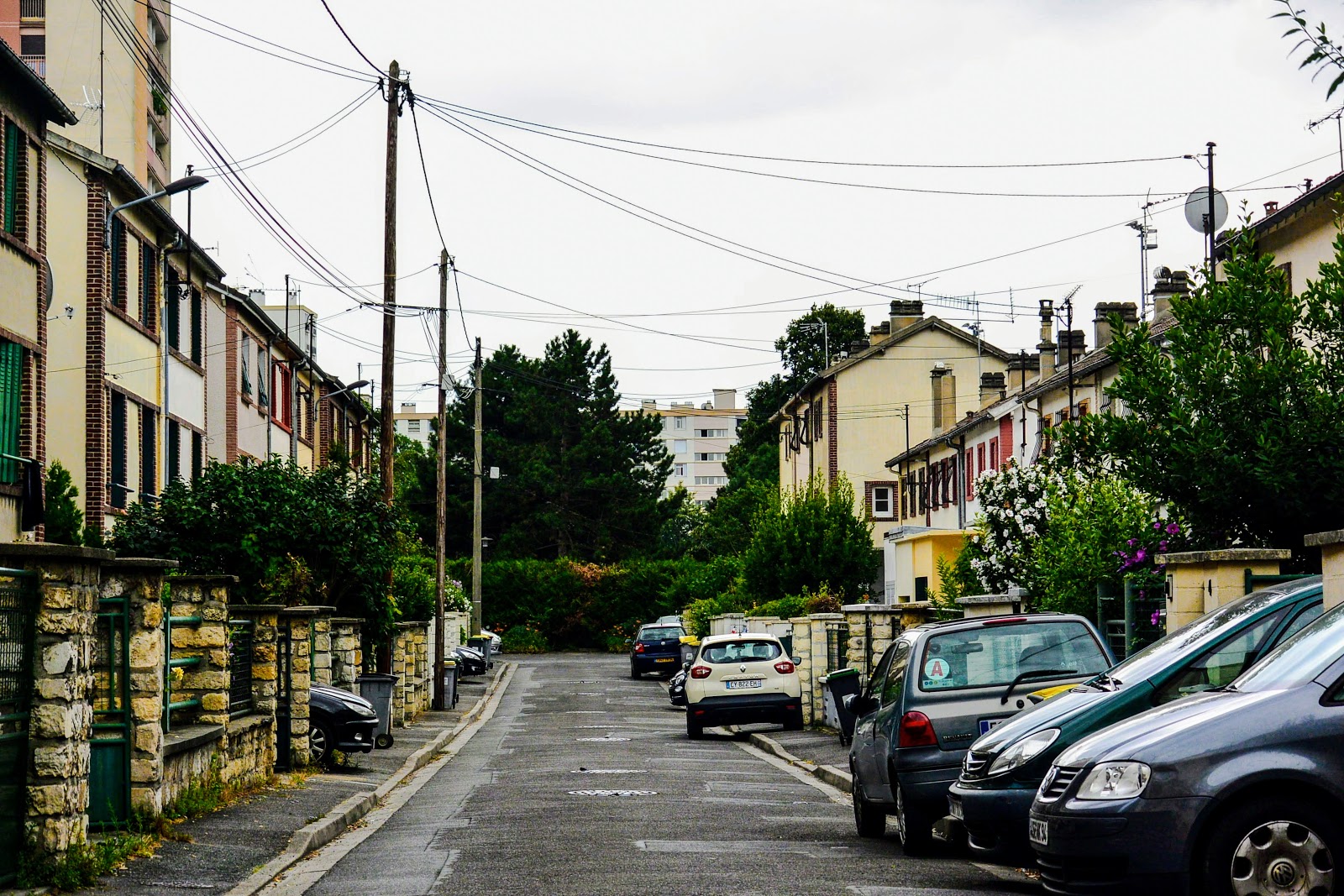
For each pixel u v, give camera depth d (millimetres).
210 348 42500
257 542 25344
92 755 12555
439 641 40406
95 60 44188
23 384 27125
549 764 23422
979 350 58750
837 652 30500
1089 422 16125
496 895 10148
